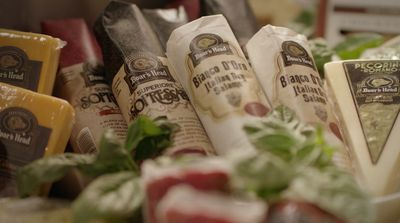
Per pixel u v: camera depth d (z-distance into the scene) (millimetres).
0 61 646
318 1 1210
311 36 1108
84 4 854
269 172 371
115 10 677
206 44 592
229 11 738
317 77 602
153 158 527
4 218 488
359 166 563
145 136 514
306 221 387
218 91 562
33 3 791
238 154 388
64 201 526
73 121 570
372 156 565
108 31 659
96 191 413
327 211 397
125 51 635
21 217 488
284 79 578
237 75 573
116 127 637
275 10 1237
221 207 345
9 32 658
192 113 585
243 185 372
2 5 751
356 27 1162
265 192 384
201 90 573
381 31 1136
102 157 475
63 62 706
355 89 615
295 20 1249
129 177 432
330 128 570
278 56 591
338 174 402
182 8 779
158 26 708
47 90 630
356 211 371
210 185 379
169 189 378
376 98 609
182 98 595
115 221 434
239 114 547
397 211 527
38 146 554
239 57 593
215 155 553
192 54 589
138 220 448
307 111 562
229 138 538
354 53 819
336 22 1180
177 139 557
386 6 1117
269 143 431
